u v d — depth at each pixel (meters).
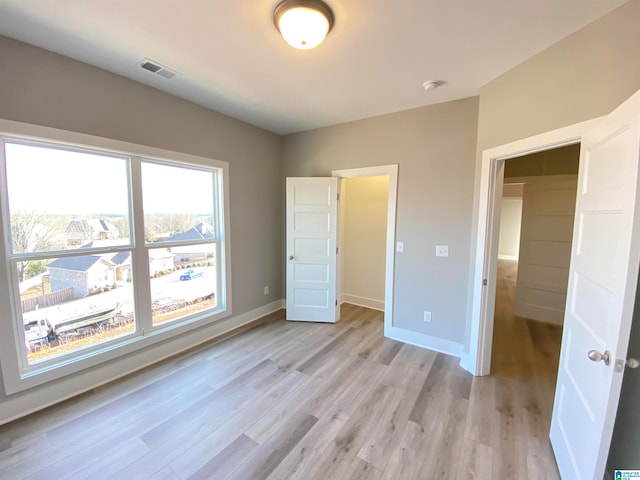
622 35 1.45
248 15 1.57
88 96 2.12
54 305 2.12
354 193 4.47
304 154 3.82
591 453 1.18
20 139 1.90
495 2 1.45
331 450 1.67
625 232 1.05
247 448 1.69
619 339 1.06
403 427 1.86
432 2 1.45
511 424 1.89
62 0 1.45
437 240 2.88
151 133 2.52
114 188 2.41
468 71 2.16
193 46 1.88
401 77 2.27
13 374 1.89
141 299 2.61
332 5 1.48
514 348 3.05
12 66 1.80
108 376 2.36
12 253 1.91
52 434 1.78
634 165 1.01
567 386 1.54
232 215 3.40
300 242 3.72
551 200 3.78
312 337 3.28
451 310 2.86
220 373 2.50
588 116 1.60
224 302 3.39
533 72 1.93
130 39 1.81
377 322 3.78
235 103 2.87
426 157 2.89
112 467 1.55
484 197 2.36
